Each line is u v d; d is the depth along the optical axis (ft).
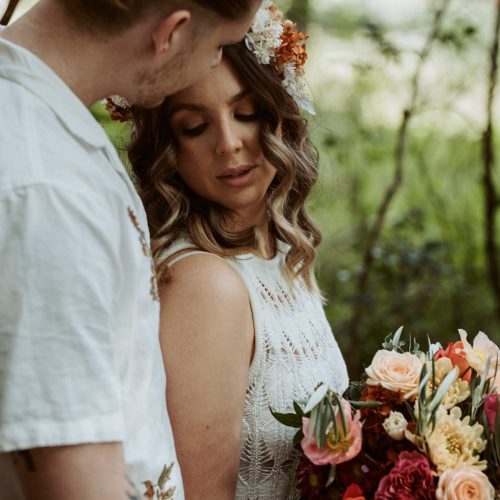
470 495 4.48
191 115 5.06
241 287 5.13
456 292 17.37
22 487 3.33
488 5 17.61
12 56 3.55
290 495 5.38
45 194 3.29
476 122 18.49
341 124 17.76
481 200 19.17
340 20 18.10
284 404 5.24
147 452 3.84
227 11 3.73
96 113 10.71
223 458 4.88
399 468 4.51
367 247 16.75
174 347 4.87
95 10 3.58
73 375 3.23
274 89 5.17
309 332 5.61
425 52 16.33
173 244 5.26
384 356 4.95
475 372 4.88
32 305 3.20
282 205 5.58
